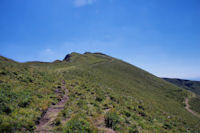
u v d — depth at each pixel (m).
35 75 19.25
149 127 10.30
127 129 8.36
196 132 15.68
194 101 46.72
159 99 36.91
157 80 70.06
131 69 78.38
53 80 19.94
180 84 184.62
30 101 9.55
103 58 104.25
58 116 8.45
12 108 7.66
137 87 44.03
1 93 9.12
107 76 43.91
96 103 12.70
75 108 10.30
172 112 24.75
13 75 15.26
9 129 5.90
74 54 97.75
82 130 6.85
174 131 12.18
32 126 6.87
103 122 8.63
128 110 13.37
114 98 16.95
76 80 24.53
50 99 11.44
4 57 31.53
